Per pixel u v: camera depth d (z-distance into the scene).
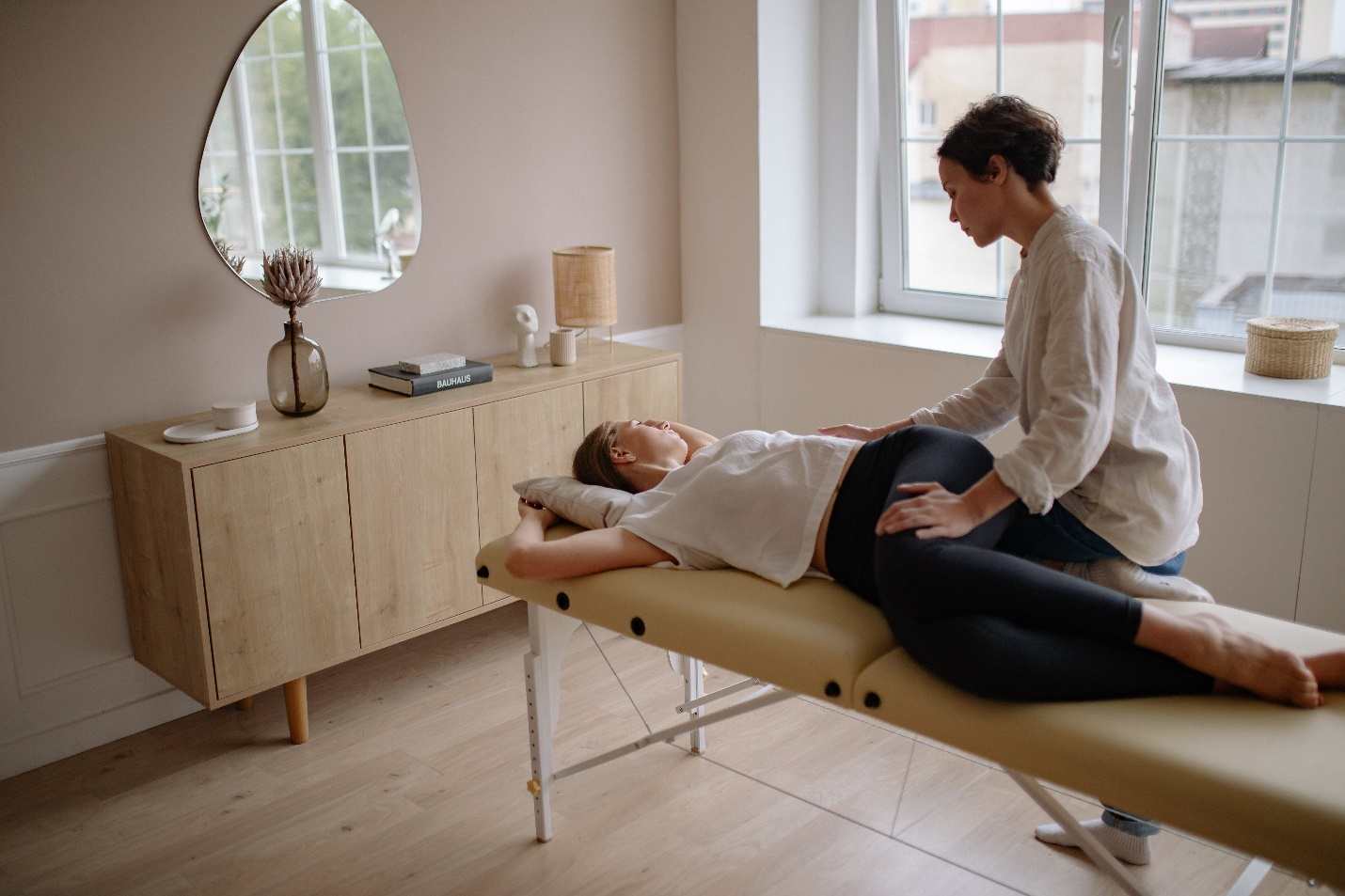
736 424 3.76
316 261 2.87
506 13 3.13
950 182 1.82
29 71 2.34
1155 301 3.20
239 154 2.68
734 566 1.93
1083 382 1.61
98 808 2.40
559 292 3.17
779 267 3.61
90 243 2.48
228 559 2.40
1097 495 1.77
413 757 2.56
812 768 2.46
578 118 3.37
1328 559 2.53
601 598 1.91
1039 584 1.53
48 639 2.56
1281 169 2.87
